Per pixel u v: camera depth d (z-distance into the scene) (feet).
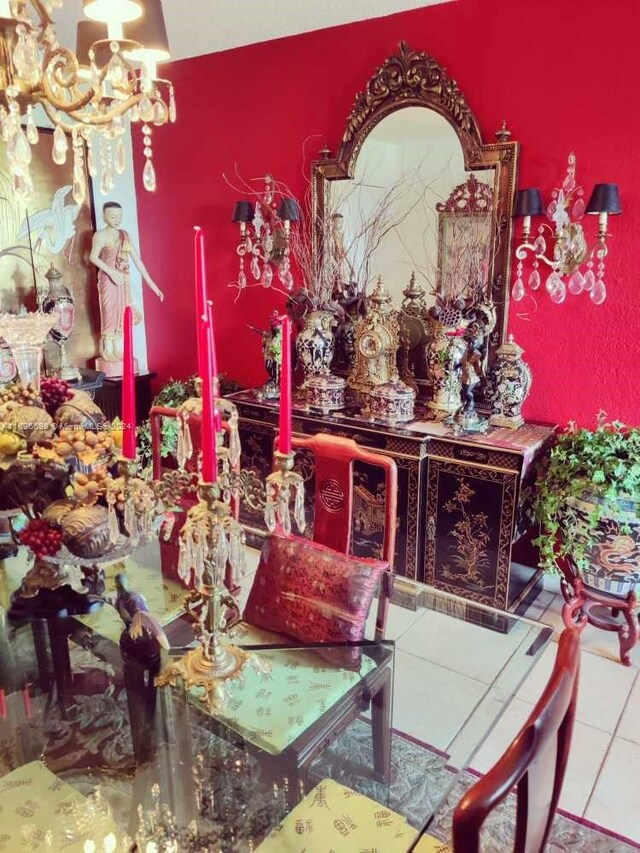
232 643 5.56
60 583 6.25
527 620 6.37
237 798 4.51
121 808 4.45
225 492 4.68
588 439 8.36
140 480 4.48
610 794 6.14
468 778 6.18
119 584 6.65
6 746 4.92
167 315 13.92
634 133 8.00
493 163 8.95
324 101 10.49
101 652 5.80
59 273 12.07
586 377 8.98
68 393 5.75
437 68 9.11
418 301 10.01
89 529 5.11
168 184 13.08
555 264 8.69
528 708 7.27
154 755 4.83
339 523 6.63
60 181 12.42
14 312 12.07
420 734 5.11
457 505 8.93
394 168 9.86
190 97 12.19
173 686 5.24
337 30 10.06
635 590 8.05
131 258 13.35
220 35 10.59
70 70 5.32
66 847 4.16
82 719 5.15
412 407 9.69
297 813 4.44
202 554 4.16
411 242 9.93
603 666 8.09
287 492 4.34
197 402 4.41
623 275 8.43
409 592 6.75
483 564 8.86
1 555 7.04
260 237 11.60
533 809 3.04
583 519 7.94
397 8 9.23
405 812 4.46
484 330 9.31
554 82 8.39
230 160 11.96
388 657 5.86
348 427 9.56
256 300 12.28
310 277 11.04
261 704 5.23
